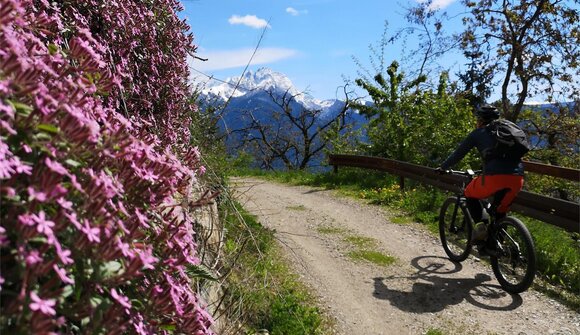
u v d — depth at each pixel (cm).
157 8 500
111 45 385
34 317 136
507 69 2544
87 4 356
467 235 716
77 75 216
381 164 1436
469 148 645
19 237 142
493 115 635
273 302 539
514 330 542
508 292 634
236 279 510
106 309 166
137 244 188
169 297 194
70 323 166
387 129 1752
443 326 554
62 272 147
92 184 170
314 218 1029
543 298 615
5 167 141
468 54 2583
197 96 668
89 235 154
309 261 745
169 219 230
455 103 1667
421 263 748
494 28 2509
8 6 163
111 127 214
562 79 2469
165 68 507
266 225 927
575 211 672
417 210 1063
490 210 644
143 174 209
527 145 602
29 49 191
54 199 153
